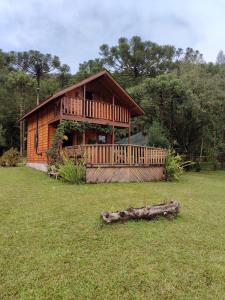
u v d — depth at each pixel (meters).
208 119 19.22
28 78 31.52
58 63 34.41
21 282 3.13
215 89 18.45
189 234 4.75
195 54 32.28
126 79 29.59
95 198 7.44
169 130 20.91
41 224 5.09
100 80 15.74
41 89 33.16
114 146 11.17
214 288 3.10
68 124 13.82
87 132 16.36
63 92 13.25
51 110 15.12
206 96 18.36
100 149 10.96
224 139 22.23
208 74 20.16
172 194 8.51
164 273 3.39
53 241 4.29
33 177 12.26
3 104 32.38
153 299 2.88
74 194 7.96
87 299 2.87
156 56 29.94
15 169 17.12
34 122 18.62
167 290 3.04
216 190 9.87
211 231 4.97
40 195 7.72
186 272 3.43
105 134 17.36
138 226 5.07
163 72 29.31
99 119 14.95
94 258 3.74
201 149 22.67
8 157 20.53
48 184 9.93
